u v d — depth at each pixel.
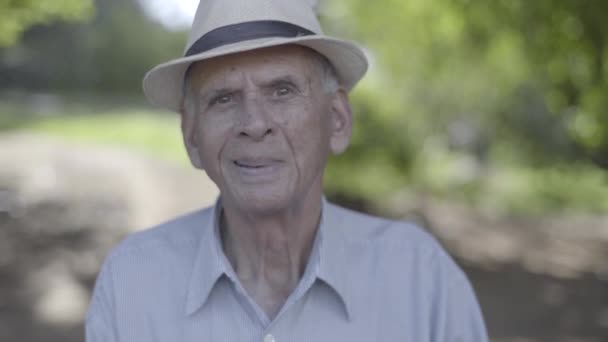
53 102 35.84
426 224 12.16
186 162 18.11
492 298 8.44
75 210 11.40
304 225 1.80
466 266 10.02
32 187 13.21
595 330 7.35
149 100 1.93
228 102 1.69
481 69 10.48
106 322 1.83
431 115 13.14
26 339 5.78
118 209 11.62
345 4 10.65
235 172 1.68
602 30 6.86
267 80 1.65
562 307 8.23
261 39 1.62
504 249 11.56
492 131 16.06
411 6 9.53
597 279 9.92
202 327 1.76
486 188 17.97
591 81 7.37
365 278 1.84
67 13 8.76
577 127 8.24
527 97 13.58
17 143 19.81
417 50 10.45
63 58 42.25
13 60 39.34
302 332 1.74
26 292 7.09
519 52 8.62
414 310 1.84
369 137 10.46
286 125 1.67
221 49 1.60
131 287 1.83
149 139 23.33
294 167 1.69
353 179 10.70
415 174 11.77
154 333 1.79
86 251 8.95
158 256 1.86
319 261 1.75
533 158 16.19
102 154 18.70
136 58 45.16
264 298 1.81
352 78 1.87
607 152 8.20
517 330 7.18
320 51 1.74
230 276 1.73
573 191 18.27
